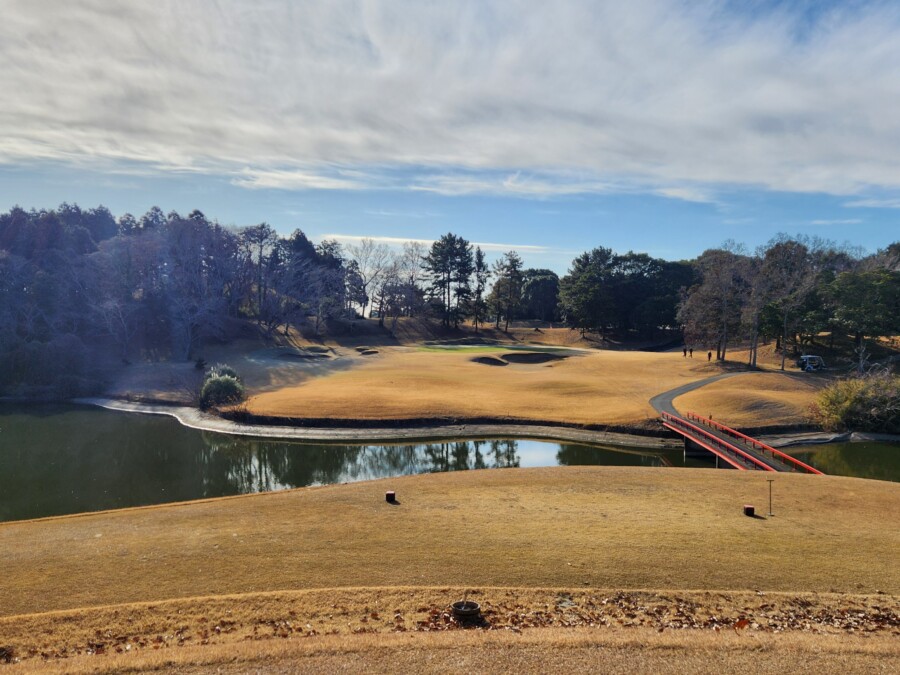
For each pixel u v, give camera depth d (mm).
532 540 19141
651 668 11180
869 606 14781
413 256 138125
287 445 46500
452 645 11961
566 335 128875
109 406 62125
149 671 10984
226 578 16266
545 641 12125
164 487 35312
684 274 124938
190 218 112500
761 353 84875
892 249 109688
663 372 73000
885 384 49562
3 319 73812
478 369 76812
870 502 23875
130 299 85688
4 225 103250
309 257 139250
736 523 21047
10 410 60500
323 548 18375
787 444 46062
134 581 16031
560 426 49969
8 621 13469
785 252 88812
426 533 19688
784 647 12039
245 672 10953
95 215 137750
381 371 74125
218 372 64000
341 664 11227
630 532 19938
